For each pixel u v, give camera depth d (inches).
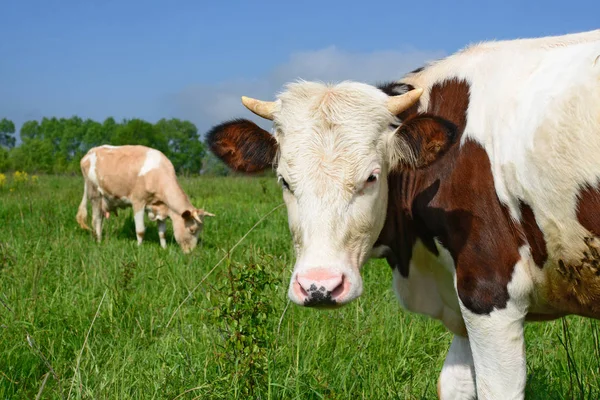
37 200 573.9
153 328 222.5
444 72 151.4
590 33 135.3
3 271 268.4
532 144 123.0
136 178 477.7
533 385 173.2
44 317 224.2
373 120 137.1
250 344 159.6
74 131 4557.1
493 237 133.4
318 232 129.8
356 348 194.1
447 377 160.6
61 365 192.2
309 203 131.5
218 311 163.3
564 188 119.8
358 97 138.6
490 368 136.0
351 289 126.9
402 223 153.3
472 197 135.9
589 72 118.1
